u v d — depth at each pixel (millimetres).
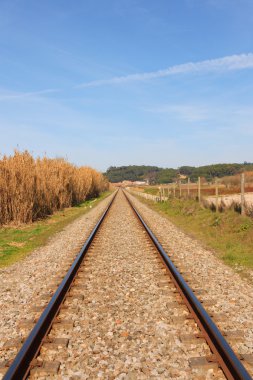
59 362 4551
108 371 4414
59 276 8734
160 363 4555
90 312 6293
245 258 10406
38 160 27969
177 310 6289
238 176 57188
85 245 11914
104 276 8625
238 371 3994
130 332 5469
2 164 20344
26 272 9508
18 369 4211
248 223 14133
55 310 6203
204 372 4328
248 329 5531
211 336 4980
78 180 39281
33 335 4914
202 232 15797
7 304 6938
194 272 9070
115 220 21234
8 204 20094
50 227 19141
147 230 15203
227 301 6840
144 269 9234
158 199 39562
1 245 13648
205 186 64312
